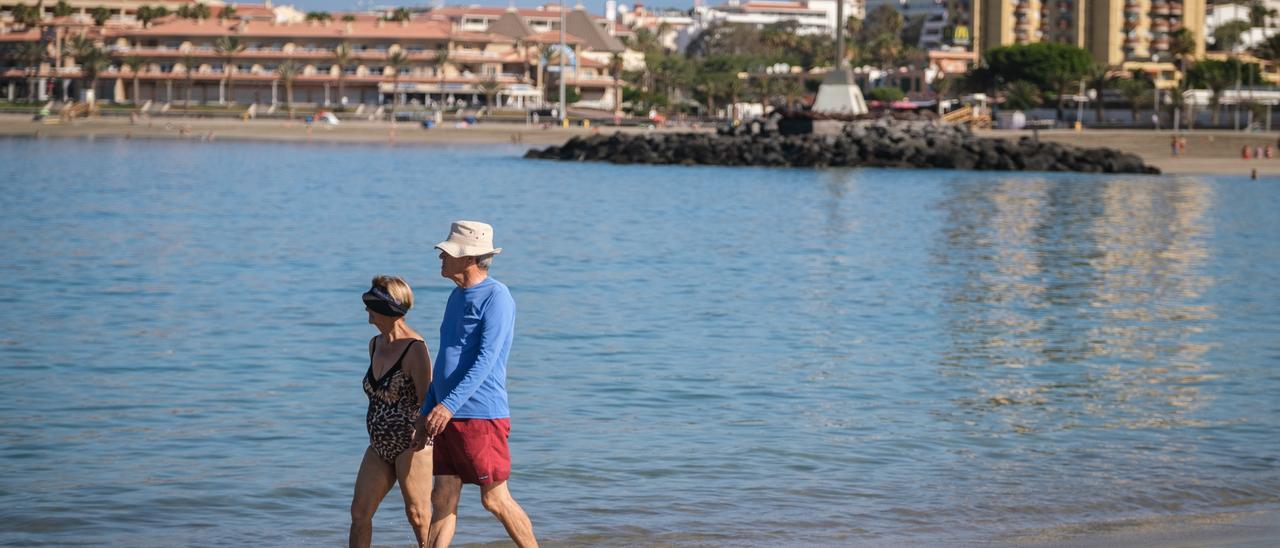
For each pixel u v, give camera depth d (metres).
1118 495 16.45
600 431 19.95
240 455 18.19
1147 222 70.75
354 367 25.52
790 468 17.78
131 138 189.38
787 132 150.88
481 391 11.70
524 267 45.44
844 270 45.50
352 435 19.53
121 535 14.48
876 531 14.75
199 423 20.23
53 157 133.12
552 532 14.62
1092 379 25.06
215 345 28.02
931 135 147.25
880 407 22.12
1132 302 37.56
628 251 51.62
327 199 81.25
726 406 22.06
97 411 21.05
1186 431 20.41
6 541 14.20
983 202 86.31
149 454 18.17
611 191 93.75
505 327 11.65
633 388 23.56
